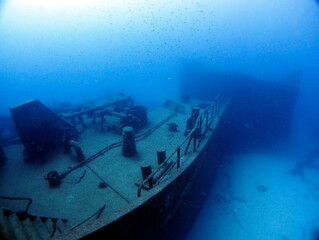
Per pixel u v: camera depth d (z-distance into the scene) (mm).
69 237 3811
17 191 6836
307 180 14516
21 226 4637
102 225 4164
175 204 7195
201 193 11406
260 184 14336
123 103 16219
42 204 6184
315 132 22078
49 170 8039
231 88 18234
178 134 11117
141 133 11227
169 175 6859
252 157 17531
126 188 6785
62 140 10055
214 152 12727
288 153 17875
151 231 6020
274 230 10789
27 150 8844
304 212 11836
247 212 11977
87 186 6953
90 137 11078
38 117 9008
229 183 14469
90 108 12805
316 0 41031
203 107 16969
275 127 18156
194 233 10523
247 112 18406
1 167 8430
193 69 19438
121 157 8820
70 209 5957
